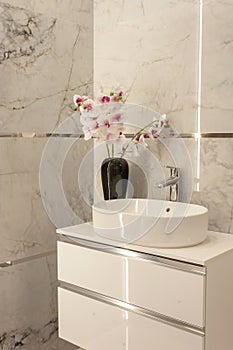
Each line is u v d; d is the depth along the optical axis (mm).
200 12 1707
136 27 1938
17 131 1787
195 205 1659
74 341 1754
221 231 1710
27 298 1872
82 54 2076
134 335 1524
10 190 1777
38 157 1886
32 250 1887
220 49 1659
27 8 1790
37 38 1842
